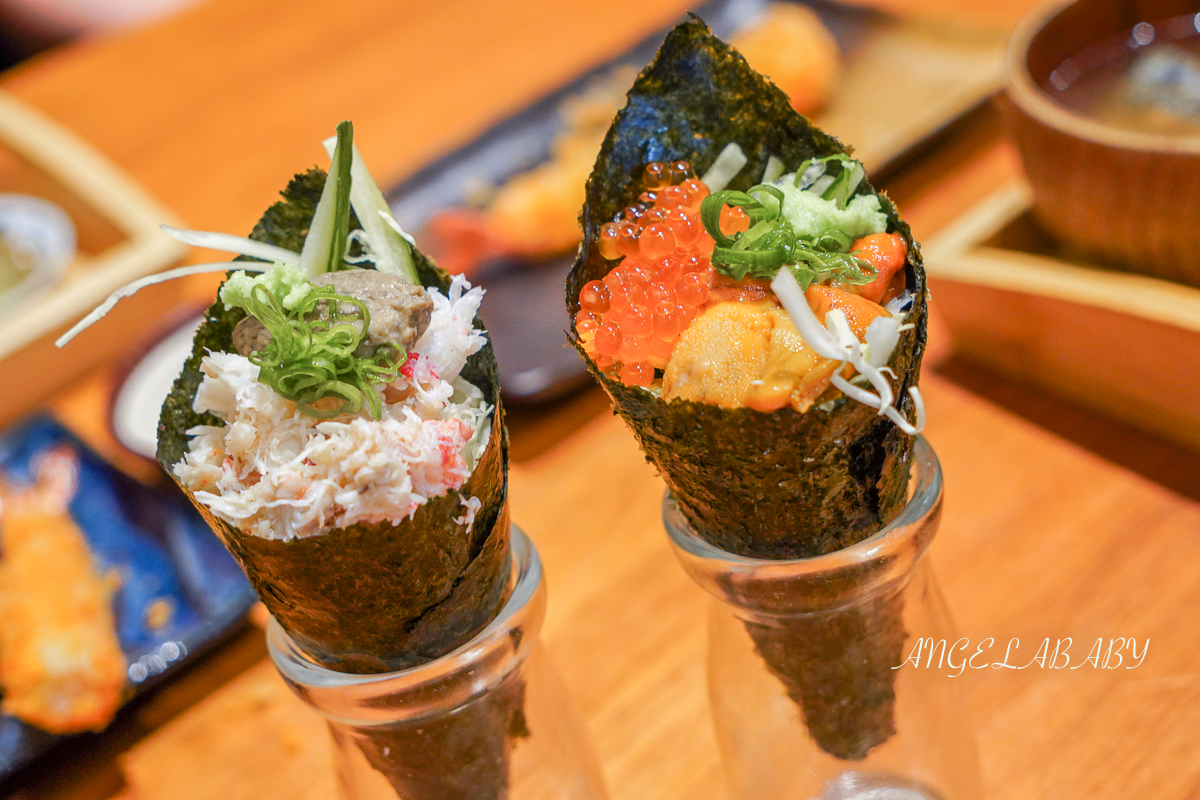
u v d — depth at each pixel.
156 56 1.22
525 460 0.67
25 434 0.74
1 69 1.61
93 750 0.56
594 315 0.39
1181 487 0.56
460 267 0.80
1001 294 0.59
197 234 0.41
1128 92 0.66
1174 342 0.54
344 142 0.39
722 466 0.37
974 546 0.56
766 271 0.38
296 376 0.37
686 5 1.07
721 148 0.41
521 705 0.42
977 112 0.84
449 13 1.19
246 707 0.56
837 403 0.36
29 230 0.93
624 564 0.59
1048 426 0.60
